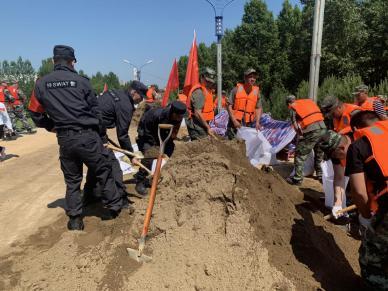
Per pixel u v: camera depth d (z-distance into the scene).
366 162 2.91
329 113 5.28
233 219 3.55
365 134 2.97
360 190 2.93
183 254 3.44
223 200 3.71
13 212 5.55
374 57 18.78
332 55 18.91
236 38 29.53
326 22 18.58
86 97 4.27
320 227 4.25
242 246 3.40
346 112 5.15
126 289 3.29
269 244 3.46
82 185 6.65
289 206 4.25
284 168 7.90
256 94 7.25
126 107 5.02
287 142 8.32
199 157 4.16
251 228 3.50
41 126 4.63
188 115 6.43
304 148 6.38
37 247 4.27
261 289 3.11
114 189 4.65
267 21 27.94
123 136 5.13
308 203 4.95
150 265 3.47
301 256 3.53
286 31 28.22
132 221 4.18
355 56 19.67
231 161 4.20
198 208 3.74
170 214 3.86
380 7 18.64
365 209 3.02
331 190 4.91
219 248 3.43
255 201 3.77
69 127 4.18
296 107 6.38
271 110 14.48
